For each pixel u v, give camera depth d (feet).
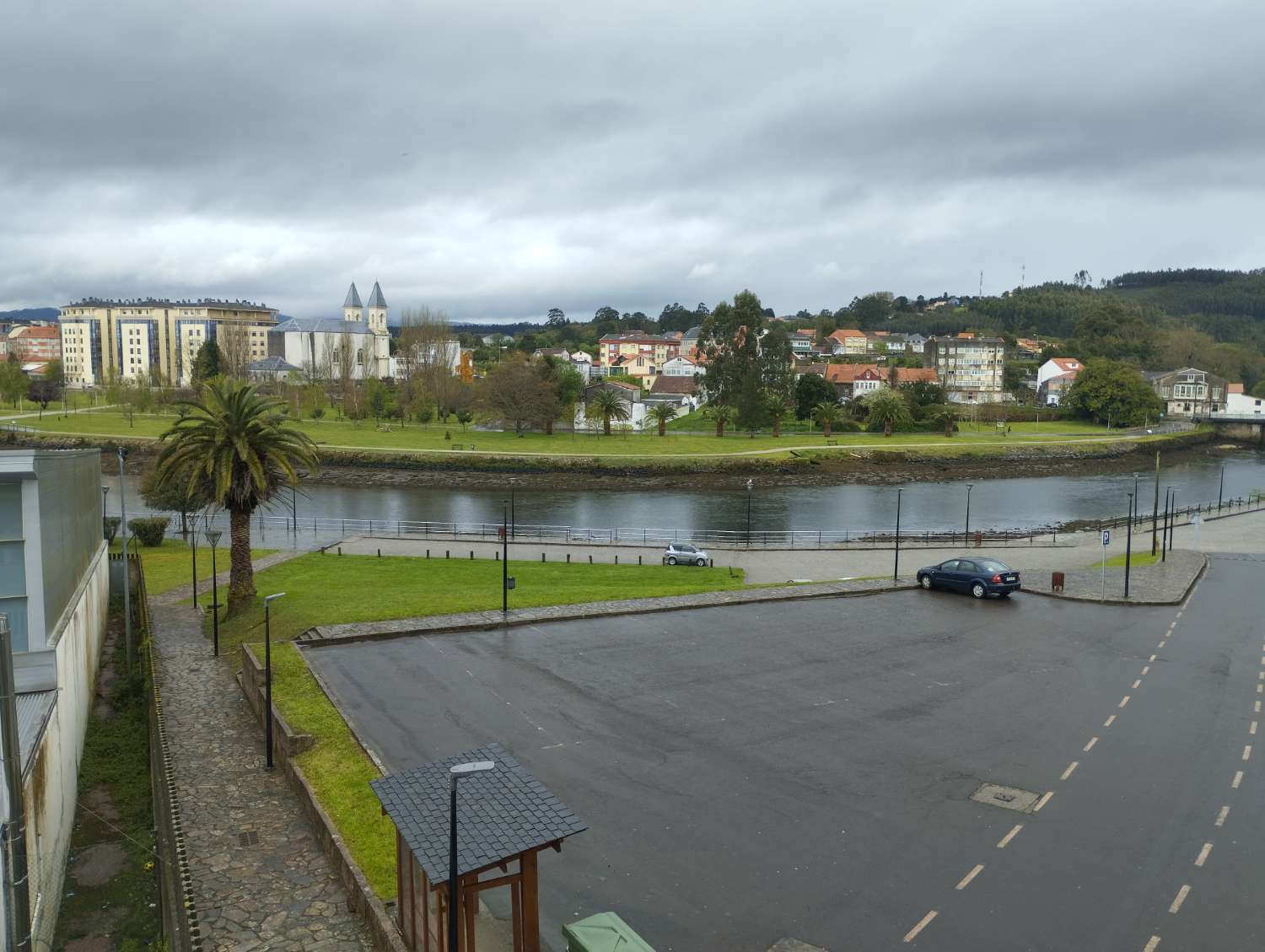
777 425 490.49
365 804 70.85
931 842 66.13
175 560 192.75
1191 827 68.54
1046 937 54.60
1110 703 96.37
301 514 297.12
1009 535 250.16
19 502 77.77
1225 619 135.74
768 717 91.86
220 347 609.83
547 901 58.44
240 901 59.36
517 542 226.58
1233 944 53.88
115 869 70.38
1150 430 582.76
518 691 98.89
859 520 301.84
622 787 75.31
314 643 116.78
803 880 60.95
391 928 53.42
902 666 109.40
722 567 190.60
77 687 92.17
